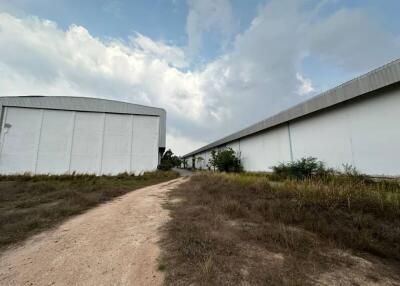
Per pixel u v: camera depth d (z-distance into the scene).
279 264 2.97
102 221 5.08
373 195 5.54
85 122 18.80
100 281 2.68
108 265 3.04
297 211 5.17
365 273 2.84
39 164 17.41
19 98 18.02
